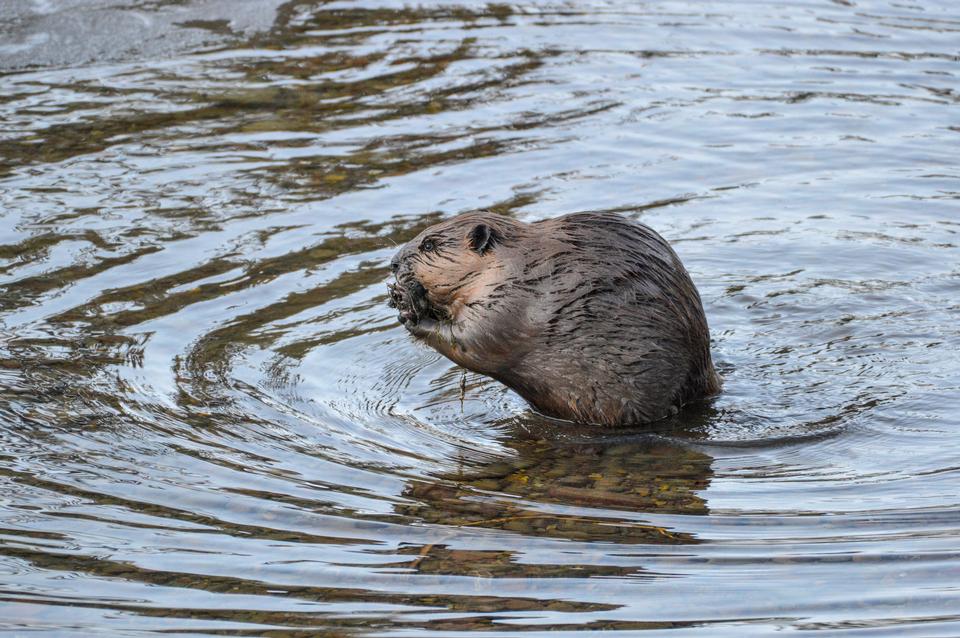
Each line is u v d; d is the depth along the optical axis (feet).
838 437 37.70
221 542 32.01
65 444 37.29
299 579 30.32
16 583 30.01
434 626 28.22
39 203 55.57
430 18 82.33
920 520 32.45
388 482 35.53
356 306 47.26
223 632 27.99
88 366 42.37
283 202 56.03
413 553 31.58
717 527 32.65
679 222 54.49
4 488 34.60
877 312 46.39
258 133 64.03
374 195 56.75
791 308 46.96
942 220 53.98
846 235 52.90
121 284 48.57
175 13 80.64
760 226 54.03
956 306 46.55
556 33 79.15
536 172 59.26
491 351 38.91
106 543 31.91
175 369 42.39
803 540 31.76
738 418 39.24
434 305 40.11
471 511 33.86
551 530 32.78
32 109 66.80
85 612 28.78
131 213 54.80
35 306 46.65
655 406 38.99
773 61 74.13
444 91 69.56
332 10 83.56
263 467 36.19
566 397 39.29
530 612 28.84
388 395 41.52
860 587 29.48
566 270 38.32
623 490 35.04
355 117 66.08
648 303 38.24
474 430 39.29
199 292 48.03
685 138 63.41
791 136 63.57
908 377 41.39
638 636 27.78
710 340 43.80
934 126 64.23
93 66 73.31
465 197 56.44
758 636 27.63
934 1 84.99
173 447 37.22
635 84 70.64
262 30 79.41
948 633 27.55
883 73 71.72
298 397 40.83
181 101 68.18
